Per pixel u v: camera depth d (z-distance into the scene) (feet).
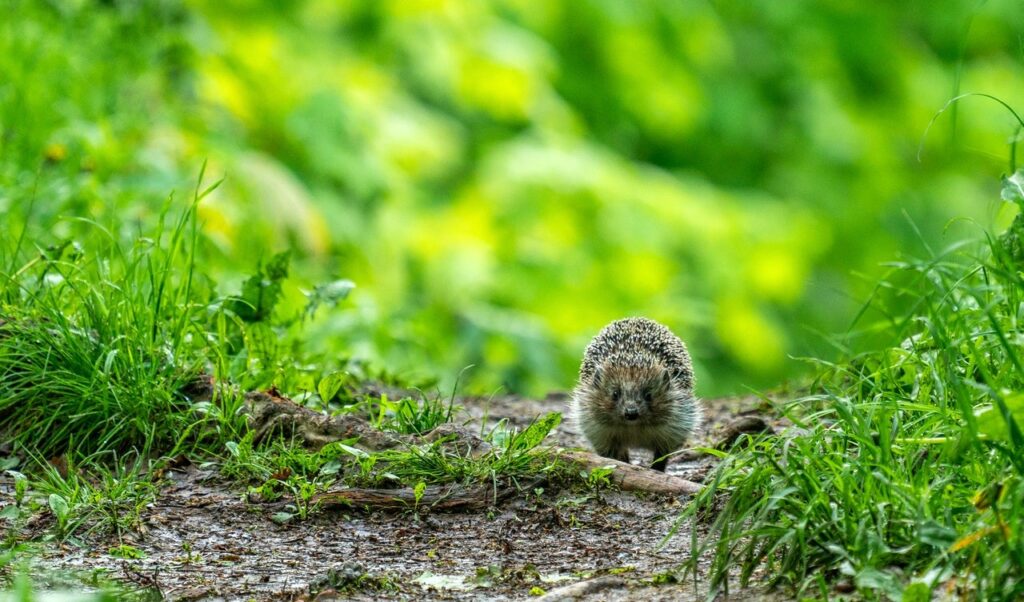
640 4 81.10
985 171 84.23
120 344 30.37
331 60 73.26
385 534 25.03
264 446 29.09
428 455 27.35
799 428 25.58
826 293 87.45
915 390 25.07
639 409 32.89
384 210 67.97
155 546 24.18
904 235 90.17
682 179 84.38
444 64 74.90
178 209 45.06
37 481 27.89
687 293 76.79
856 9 90.68
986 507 19.52
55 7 57.26
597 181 71.77
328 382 31.89
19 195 40.81
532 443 27.58
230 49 66.33
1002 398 19.58
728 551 20.56
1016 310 24.79
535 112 77.77
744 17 91.30
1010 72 90.58
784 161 90.58
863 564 19.40
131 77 56.70
